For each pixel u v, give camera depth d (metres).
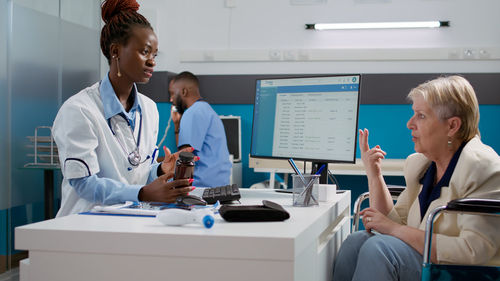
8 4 2.73
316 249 1.28
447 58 4.50
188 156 1.43
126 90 1.72
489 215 1.41
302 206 1.49
